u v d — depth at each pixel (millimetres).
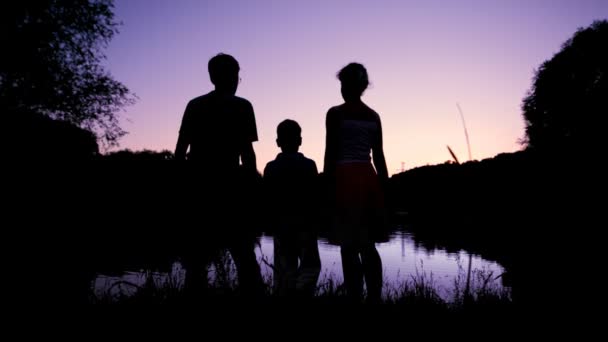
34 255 4285
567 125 28016
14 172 11656
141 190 12289
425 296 2551
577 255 3400
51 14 15758
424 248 8398
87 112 17094
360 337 1810
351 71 2902
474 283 3393
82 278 3242
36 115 15133
